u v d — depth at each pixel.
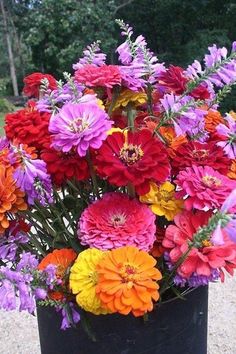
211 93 0.92
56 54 7.66
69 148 0.73
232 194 0.68
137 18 8.27
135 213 0.77
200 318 0.88
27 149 0.79
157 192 0.79
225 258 0.74
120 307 0.70
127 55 0.88
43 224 0.85
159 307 0.81
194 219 0.76
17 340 1.41
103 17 7.54
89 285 0.74
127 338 0.81
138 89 0.85
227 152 0.82
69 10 7.43
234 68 0.82
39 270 0.76
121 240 0.75
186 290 0.82
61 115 0.75
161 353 0.83
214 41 7.21
